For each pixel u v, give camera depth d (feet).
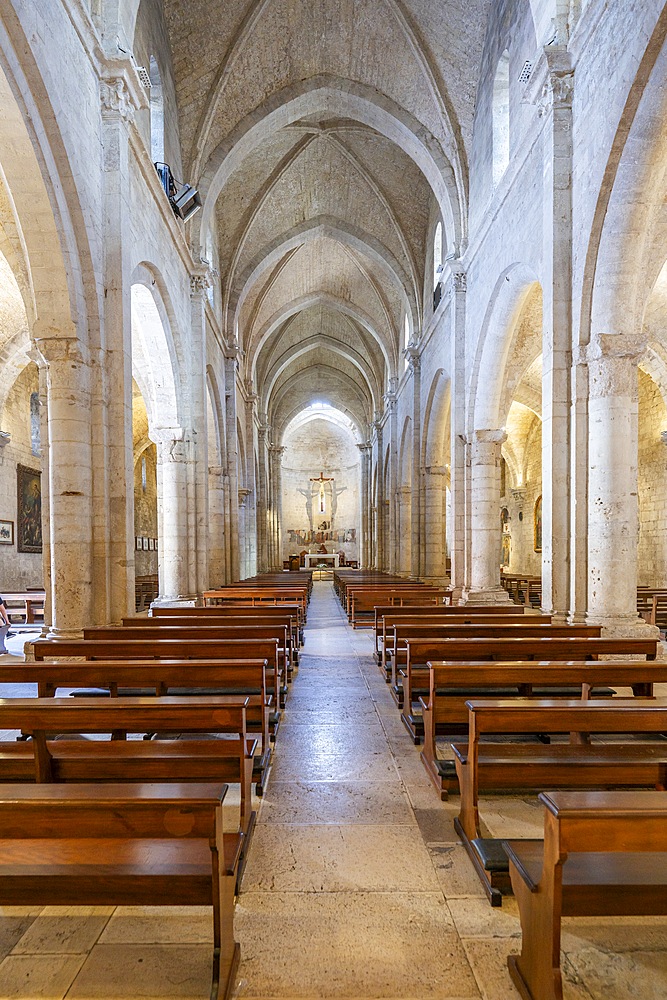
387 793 14.57
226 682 14.62
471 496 46.29
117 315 27.32
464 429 47.26
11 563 58.44
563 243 27.53
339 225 69.87
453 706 15.51
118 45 27.71
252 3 41.73
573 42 26.45
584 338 26.50
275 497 132.36
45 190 22.93
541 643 17.88
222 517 61.77
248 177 60.34
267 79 47.57
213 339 58.75
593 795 7.49
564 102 27.48
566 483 27.30
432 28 42.60
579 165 26.66
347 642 38.37
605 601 25.32
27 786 8.00
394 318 85.46
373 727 19.69
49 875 7.91
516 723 11.34
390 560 90.17
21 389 60.80
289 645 26.48
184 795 7.73
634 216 24.39
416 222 65.51
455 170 46.88
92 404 26.25
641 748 12.89
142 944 9.20
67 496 25.00
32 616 46.14
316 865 11.37
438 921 9.76
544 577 28.50
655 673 14.43
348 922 9.72
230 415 66.44
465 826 12.17
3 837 7.52
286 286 87.20
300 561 148.15
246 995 8.18
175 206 41.06
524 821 12.91
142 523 96.37
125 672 14.52
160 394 43.93
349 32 45.37
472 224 46.01
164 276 38.06
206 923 9.70
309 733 19.07
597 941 9.14
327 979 8.48
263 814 13.46
